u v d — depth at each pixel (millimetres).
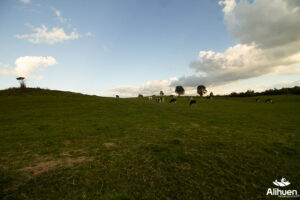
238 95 126562
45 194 4906
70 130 13867
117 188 5230
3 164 7090
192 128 15758
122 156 8242
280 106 43156
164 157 8086
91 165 7090
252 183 5750
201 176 6184
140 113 25750
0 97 34438
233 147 9906
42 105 28406
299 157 8305
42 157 7988
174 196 4883
